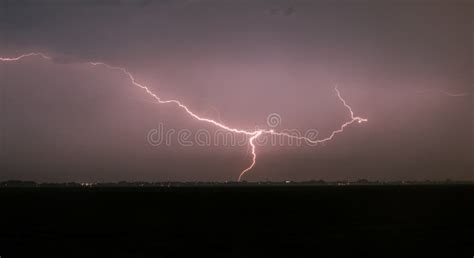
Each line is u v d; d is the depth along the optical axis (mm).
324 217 40781
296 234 30031
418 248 23922
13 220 39188
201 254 23328
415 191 97188
